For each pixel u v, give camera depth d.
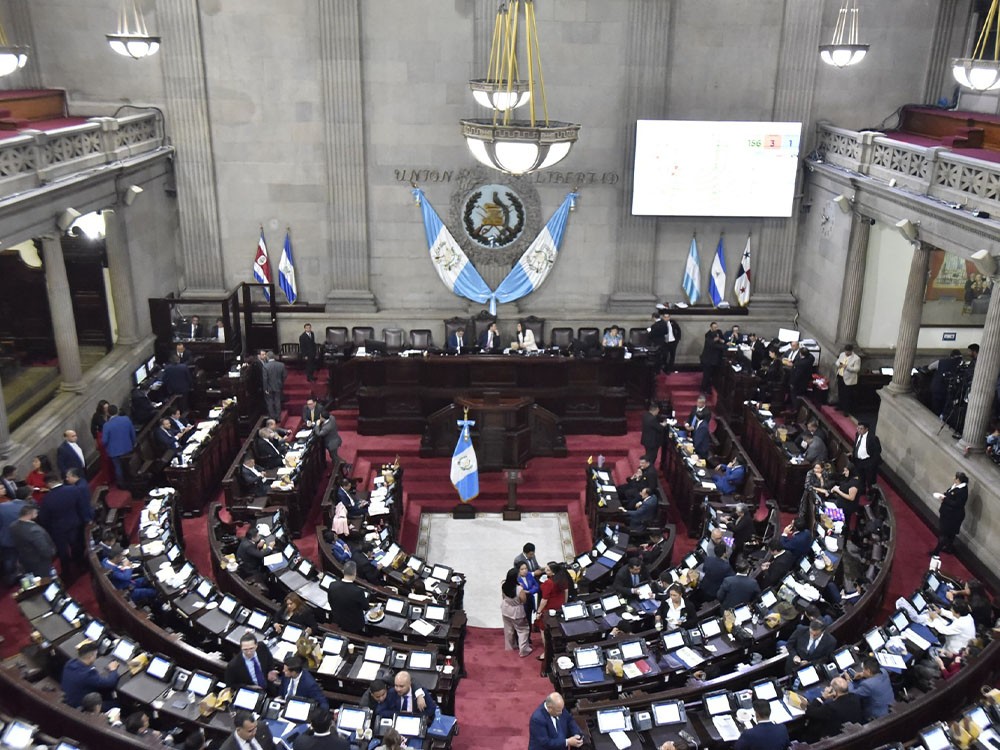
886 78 19.16
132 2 18.22
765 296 20.39
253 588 11.77
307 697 9.21
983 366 13.63
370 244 20.19
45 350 18.67
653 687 10.24
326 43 18.52
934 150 14.66
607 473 15.66
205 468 15.28
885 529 13.02
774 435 16.09
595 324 20.33
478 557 15.20
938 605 11.08
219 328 19.06
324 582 11.79
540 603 12.57
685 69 19.08
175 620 11.23
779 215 19.66
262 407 18.73
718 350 18.88
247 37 18.64
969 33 18.41
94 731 8.50
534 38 18.73
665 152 19.08
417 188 19.69
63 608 10.45
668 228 20.16
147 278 18.64
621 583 12.02
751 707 9.40
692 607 11.59
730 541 12.91
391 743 8.12
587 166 19.62
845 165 17.98
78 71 18.72
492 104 11.70
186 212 19.72
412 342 20.05
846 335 18.33
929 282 18.39
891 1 18.58
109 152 16.45
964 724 8.84
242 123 19.23
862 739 8.73
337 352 19.59
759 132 19.00
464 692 11.30
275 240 20.09
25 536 11.14
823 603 11.45
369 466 17.19
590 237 20.22
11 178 13.24
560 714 8.88
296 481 14.59
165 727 9.28
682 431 16.55
